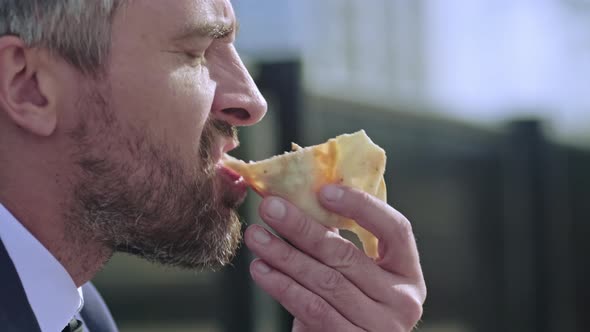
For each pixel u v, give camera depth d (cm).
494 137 611
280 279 184
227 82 187
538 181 641
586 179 703
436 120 545
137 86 174
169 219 181
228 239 191
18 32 169
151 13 174
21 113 171
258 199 367
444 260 548
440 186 546
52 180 176
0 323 165
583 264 694
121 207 178
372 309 185
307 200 185
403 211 507
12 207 175
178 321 392
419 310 191
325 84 438
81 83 173
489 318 587
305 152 188
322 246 183
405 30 539
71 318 186
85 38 171
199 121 181
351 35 476
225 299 375
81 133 175
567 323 679
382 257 196
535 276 633
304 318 185
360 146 189
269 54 382
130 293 396
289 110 377
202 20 178
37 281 177
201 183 183
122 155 176
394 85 521
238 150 357
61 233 180
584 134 735
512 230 621
